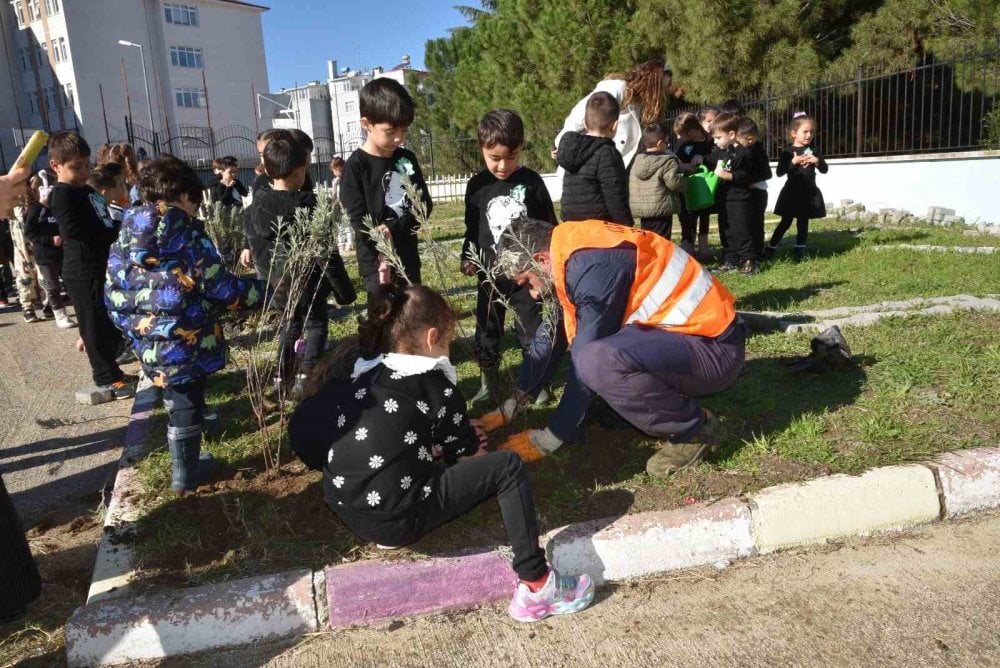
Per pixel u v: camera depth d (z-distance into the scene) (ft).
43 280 25.34
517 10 71.15
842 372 13.64
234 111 147.43
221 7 143.23
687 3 50.03
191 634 8.16
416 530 8.25
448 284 26.22
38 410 17.01
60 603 9.23
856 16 51.67
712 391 9.98
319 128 141.90
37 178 24.23
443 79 93.56
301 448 8.65
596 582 9.06
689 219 26.32
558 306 10.89
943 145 46.37
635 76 20.84
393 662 7.86
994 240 27.66
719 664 7.54
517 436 10.68
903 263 23.52
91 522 11.39
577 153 14.65
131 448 12.75
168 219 10.25
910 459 10.33
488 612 8.65
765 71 49.32
